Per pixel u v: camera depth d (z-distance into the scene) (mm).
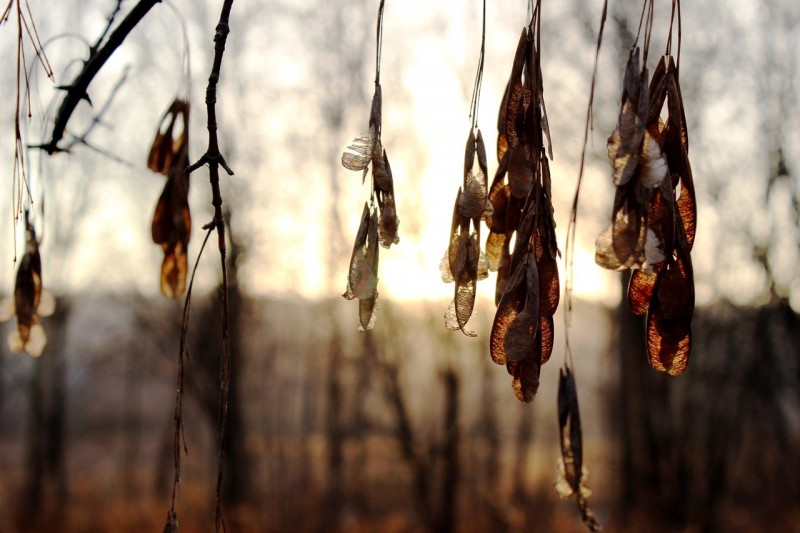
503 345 1315
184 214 2137
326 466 14734
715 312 11758
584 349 15141
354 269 1438
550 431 16734
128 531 14430
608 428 15047
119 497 17703
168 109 2283
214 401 14906
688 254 1330
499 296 1438
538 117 1392
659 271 1341
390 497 14523
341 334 14203
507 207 1449
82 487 18719
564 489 1520
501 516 12969
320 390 16031
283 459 15633
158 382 21125
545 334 1350
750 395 11648
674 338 1337
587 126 1417
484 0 1488
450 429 12492
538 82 1411
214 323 14633
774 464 12547
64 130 2152
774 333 11281
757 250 10570
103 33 2156
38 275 2250
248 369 16422
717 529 11977
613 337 13953
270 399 17078
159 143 2268
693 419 12211
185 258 2127
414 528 12984
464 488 13500
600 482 15016
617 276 12570
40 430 16969
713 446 11852
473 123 1467
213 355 14789
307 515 14617
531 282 1323
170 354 15633
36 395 17062
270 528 14562
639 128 1302
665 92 1385
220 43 1633
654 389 12383
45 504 16594
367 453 14586
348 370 14484
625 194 1315
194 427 18078
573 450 1516
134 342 19859
